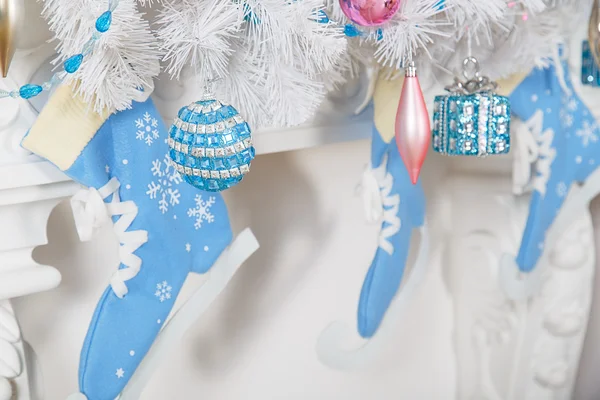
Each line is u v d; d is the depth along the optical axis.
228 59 0.91
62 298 1.13
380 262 1.17
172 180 0.99
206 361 1.30
